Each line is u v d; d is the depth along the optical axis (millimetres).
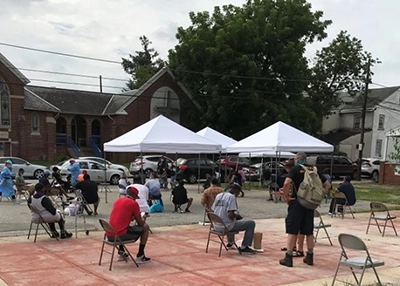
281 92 37250
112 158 41906
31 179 26688
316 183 7348
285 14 38094
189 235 10172
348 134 48375
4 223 11336
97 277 6562
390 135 33500
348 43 43656
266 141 17891
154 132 15461
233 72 35062
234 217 8102
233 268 7234
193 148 15656
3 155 36094
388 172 29328
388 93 47844
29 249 8375
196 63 38500
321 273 7043
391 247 9359
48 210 9039
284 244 9289
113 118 41500
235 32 35906
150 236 10016
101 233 10133
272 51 37031
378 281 6277
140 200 10195
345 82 44500
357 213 14930
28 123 37688
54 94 42250
